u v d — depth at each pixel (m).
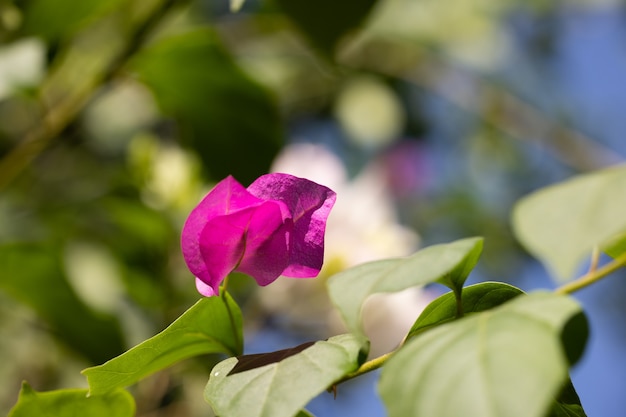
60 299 0.76
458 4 1.19
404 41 1.14
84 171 1.06
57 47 0.72
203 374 0.84
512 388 0.43
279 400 0.47
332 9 0.58
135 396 0.82
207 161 0.75
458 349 0.44
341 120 1.16
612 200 0.43
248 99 0.74
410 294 0.92
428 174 1.26
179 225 0.91
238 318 0.52
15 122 1.03
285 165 1.09
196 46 0.71
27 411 0.52
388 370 0.45
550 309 0.44
